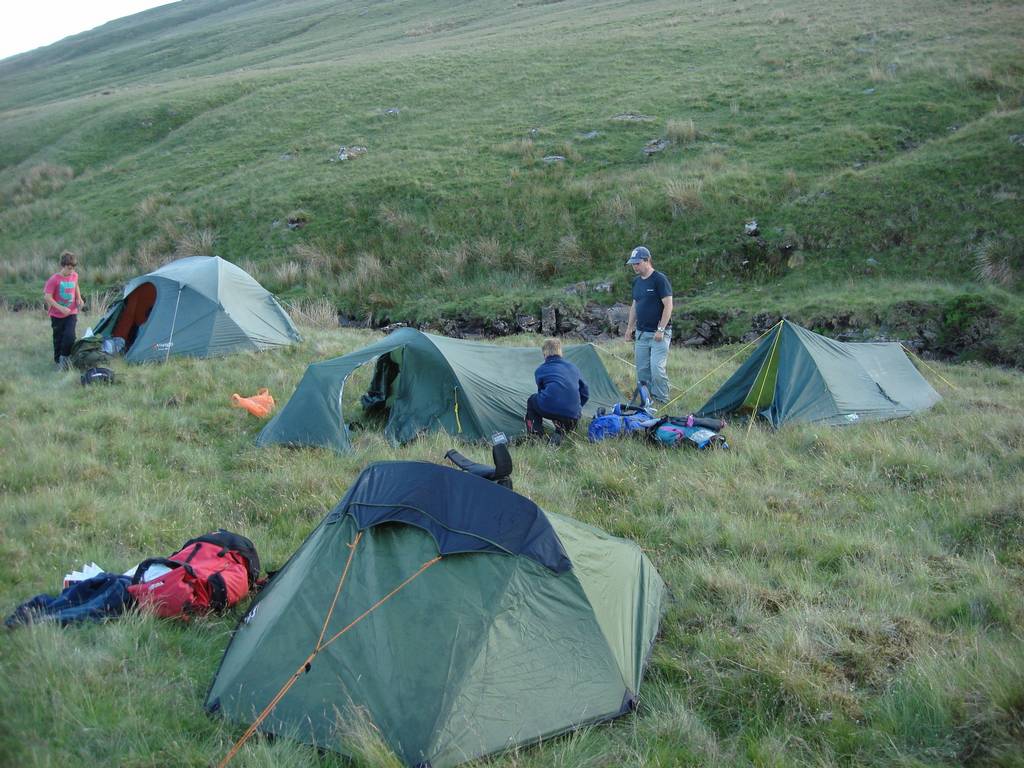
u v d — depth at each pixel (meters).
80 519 6.21
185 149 30.39
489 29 50.12
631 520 6.56
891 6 34.59
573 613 4.30
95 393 10.26
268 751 3.50
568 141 24.27
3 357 12.38
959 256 17.06
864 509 6.87
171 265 13.80
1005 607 4.84
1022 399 11.07
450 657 3.88
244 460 8.12
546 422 9.27
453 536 4.44
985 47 26.38
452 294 19.03
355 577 4.36
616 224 19.75
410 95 31.67
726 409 10.34
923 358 14.76
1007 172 18.22
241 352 12.69
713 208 19.42
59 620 4.49
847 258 17.83
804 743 3.72
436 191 21.95
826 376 9.80
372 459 8.05
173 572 4.84
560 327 17.44
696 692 4.21
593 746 3.76
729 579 5.32
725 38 33.44
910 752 3.62
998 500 6.54
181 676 4.16
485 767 3.55
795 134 22.80
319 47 57.00
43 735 3.56
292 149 27.44
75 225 25.48
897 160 19.80
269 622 4.25
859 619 4.75
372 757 3.41
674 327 16.80
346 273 20.25
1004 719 3.61
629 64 31.88
